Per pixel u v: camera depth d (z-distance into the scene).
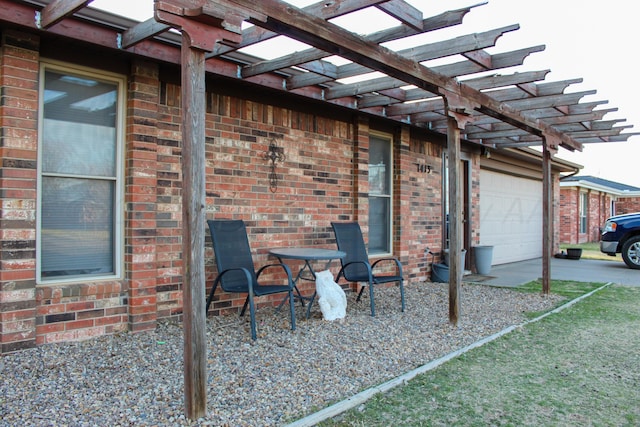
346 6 3.14
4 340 3.46
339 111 6.25
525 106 5.95
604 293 7.09
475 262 9.06
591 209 20.06
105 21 3.72
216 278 4.65
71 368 3.28
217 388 3.03
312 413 2.71
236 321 4.75
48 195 3.88
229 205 5.00
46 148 3.86
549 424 2.70
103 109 4.18
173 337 4.06
